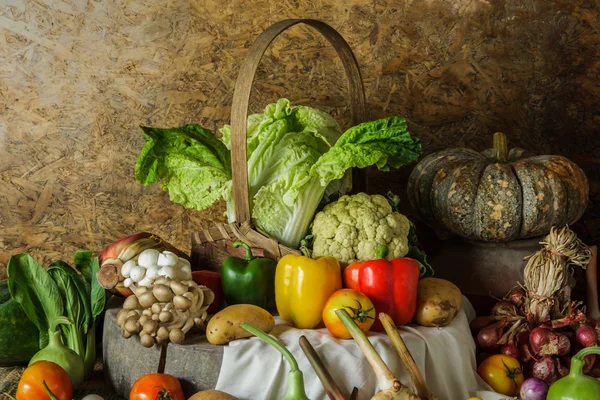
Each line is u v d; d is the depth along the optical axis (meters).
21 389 1.84
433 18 2.68
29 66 2.62
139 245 2.20
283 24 2.18
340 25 2.69
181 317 1.92
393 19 2.68
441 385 1.94
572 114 2.68
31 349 2.18
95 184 2.70
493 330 2.15
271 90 2.71
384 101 2.72
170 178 2.33
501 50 2.68
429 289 2.08
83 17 2.61
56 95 2.64
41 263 2.72
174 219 2.75
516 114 2.70
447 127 2.73
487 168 2.29
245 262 2.19
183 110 2.69
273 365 1.81
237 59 2.68
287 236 2.23
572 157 2.70
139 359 1.93
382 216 2.18
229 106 2.70
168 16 2.64
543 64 2.67
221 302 2.22
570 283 2.25
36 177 2.68
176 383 1.82
